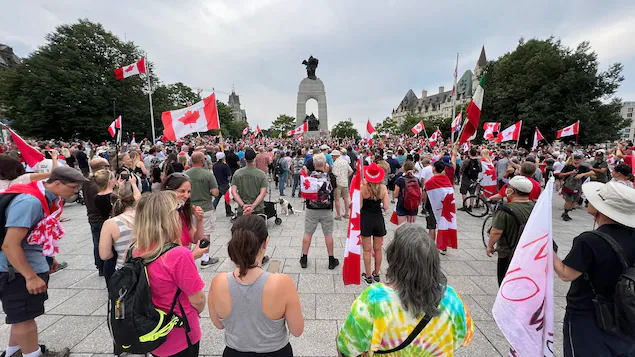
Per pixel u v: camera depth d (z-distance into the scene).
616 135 32.38
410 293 1.32
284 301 1.53
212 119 7.43
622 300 1.56
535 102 31.98
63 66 31.61
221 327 1.67
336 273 4.36
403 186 5.18
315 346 2.83
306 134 42.28
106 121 32.88
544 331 1.92
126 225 2.45
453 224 4.99
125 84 35.53
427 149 18.50
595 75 31.94
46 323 3.14
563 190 7.83
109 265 2.79
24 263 2.20
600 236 1.70
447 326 1.37
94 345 2.81
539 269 1.93
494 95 35.50
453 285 4.04
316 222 4.41
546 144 34.78
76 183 2.39
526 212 2.96
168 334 1.74
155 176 6.71
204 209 4.60
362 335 1.39
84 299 3.63
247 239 1.49
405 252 1.34
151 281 1.66
